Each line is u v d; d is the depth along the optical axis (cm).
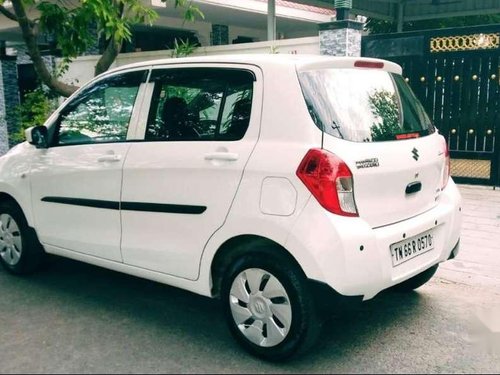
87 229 427
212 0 1330
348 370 324
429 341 362
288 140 322
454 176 886
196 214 352
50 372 323
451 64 862
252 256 331
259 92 340
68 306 426
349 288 303
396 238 328
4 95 1298
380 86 374
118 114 416
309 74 334
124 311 416
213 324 391
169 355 344
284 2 1634
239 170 332
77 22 730
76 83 1166
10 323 395
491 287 459
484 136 851
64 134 454
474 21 1571
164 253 373
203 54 1019
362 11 1338
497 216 684
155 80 398
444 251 378
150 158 379
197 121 368
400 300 434
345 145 318
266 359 335
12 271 502
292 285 315
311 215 305
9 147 1321
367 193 320
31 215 471
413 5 1430
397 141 354
